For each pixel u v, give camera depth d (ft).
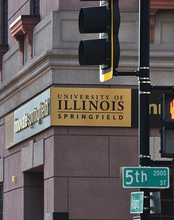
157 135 50.21
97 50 25.02
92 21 25.14
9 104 65.82
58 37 51.03
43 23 53.98
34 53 56.85
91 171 49.39
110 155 49.75
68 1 51.83
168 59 50.93
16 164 62.03
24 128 58.44
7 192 65.72
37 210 58.80
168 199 50.16
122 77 50.49
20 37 60.59
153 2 50.03
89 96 49.98
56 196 48.73
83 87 50.37
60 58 50.57
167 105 25.31
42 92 54.13
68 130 49.80
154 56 50.57
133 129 50.29
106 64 25.29
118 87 50.49
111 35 25.08
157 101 50.19
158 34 51.29
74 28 51.44
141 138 26.43
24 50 60.54
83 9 25.31
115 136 50.03
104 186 49.34
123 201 49.26
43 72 52.65
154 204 26.76
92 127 49.90
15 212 61.52
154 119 50.21
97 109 49.85
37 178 59.47
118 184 49.42
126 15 51.19
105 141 49.85
